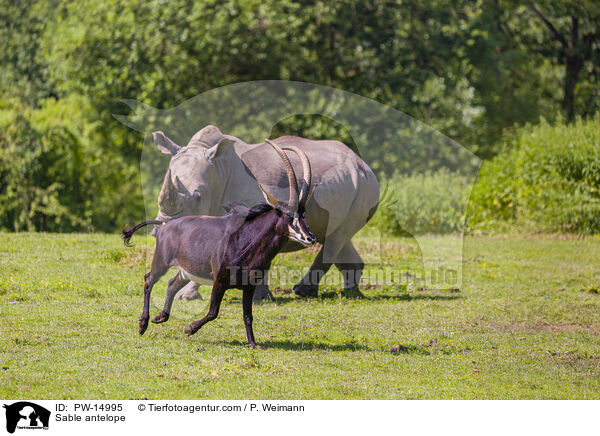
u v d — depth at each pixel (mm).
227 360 14859
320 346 16594
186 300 17688
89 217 42344
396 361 15625
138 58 43094
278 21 43250
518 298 23438
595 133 41125
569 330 19469
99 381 13375
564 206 39844
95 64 44000
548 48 55969
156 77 42062
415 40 46344
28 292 20234
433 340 17625
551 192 40250
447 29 46312
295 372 14375
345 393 13375
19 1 52719
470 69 48031
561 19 54938
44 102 49406
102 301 19781
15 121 40844
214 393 13070
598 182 39875
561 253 33312
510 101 49781
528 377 14961
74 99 45469
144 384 13336
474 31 47188
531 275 27781
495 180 41969
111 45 43438
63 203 41812
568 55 54938
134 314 18484
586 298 23750
